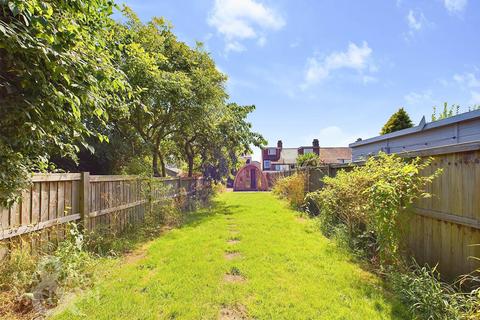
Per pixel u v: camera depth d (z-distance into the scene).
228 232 5.86
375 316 2.47
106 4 2.94
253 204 11.09
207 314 2.53
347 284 3.15
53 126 2.80
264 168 34.44
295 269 3.61
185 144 11.91
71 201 3.97
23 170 2.74
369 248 4.18
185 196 9.57
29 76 2.48
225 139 11.12
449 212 2.87
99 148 7.42
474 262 2.57
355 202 4.17
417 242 3.47
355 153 11.00
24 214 3.10
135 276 3.38
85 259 3.35
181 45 8.95
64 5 2.45
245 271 3.54
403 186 3.27
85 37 2.73
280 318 2.46
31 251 3.12
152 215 6.58
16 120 2.51
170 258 4.09
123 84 3.10
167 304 2.69
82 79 2.73
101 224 4.64
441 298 2.39
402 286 2.80
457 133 5.61
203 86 8.57
